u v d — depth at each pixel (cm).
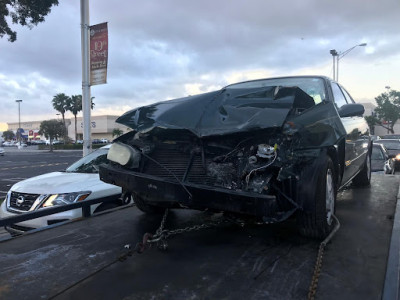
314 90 440
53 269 319
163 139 375
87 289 282
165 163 371
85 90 957
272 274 300
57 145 6431
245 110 342
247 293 269
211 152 353
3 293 275
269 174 325
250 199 309
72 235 415
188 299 264
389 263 298
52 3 1270
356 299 254
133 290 279
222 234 411
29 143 8950
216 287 280
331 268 304
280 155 319
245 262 327
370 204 519
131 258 343
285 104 334
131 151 379
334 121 355
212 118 352
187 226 447
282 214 334
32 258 344
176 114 367
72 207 466
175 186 336
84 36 948
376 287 270
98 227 446
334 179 399
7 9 1252
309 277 292
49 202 521
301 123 324
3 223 383
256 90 371
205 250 361
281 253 345
